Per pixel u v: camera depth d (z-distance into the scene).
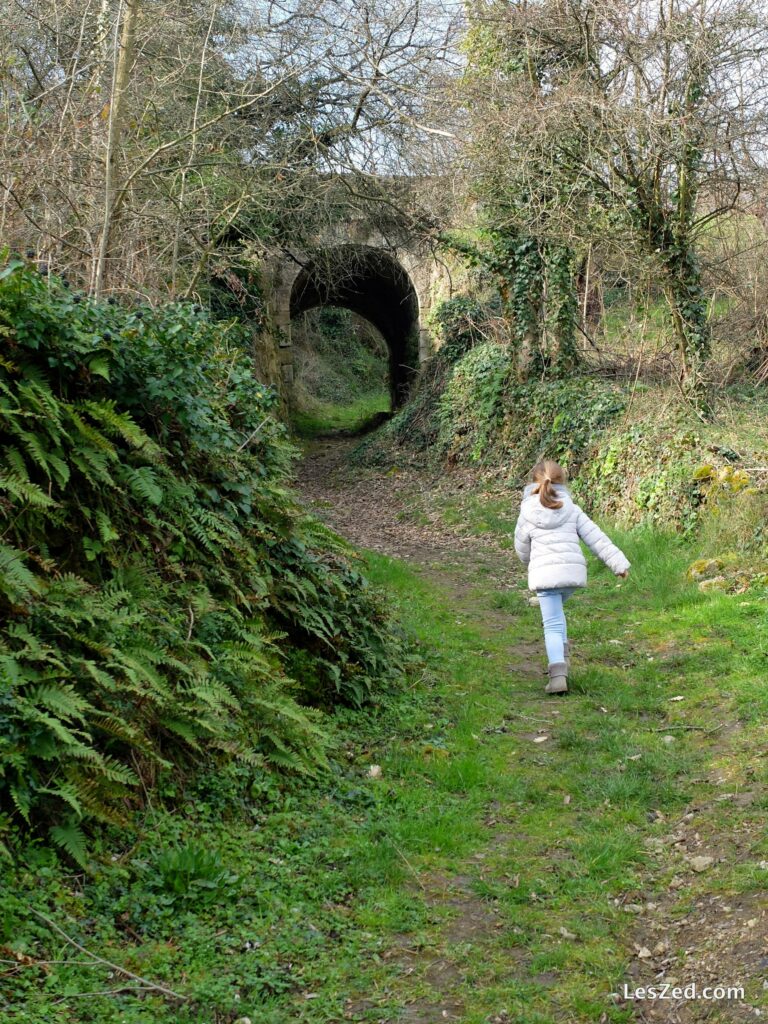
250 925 3.79
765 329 16.30
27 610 4.14
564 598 7.43
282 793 5.04
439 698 7.06
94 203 9.32
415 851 4.66
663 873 4.40
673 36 11.52
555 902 4.17
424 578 11.88
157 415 5.83
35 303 4.96
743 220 15.80
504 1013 3.40
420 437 22.14
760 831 4.50
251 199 13.06
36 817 3.78
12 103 9.47
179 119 12.60
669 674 7.36
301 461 26.30
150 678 4.43
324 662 6.46
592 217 14.22
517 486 16.86
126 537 5.32
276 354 28.19
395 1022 3.34
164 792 4.42
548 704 6.97
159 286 11.37
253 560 6.21
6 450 4.70
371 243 24.47
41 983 3.12
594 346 18.12
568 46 13.32
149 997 3.21
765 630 7.78
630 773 5.52
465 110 14.20
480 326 22.06
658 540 11.41
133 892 3.76
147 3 10.71
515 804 5.26
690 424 13.10
